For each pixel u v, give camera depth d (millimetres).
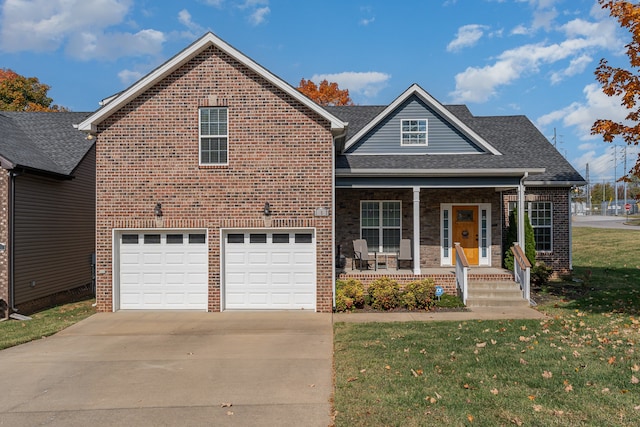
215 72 12734
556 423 5320
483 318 11312
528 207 17984
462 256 13516
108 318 11977
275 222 12680
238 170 12695
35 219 14719
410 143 16125
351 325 10789
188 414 5926
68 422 5746
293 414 5879
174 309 12844
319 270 12680
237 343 9484
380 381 6773
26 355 8766
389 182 14094
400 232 16484
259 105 12727
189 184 12695
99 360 8383
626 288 14875
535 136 19672
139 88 12492
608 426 5234
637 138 11492
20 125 19078
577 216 72250
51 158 16906
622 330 9500
